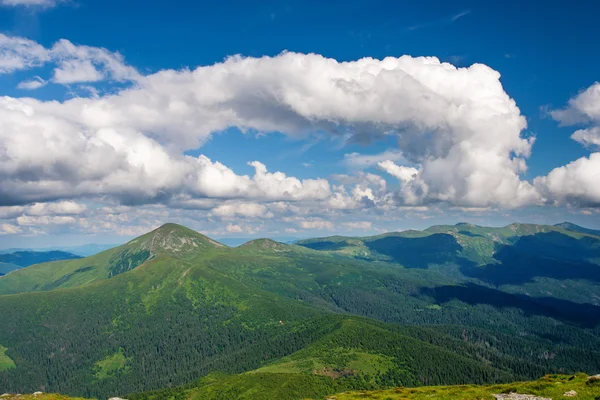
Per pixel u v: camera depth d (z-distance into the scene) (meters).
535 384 83.06
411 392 104.88
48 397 127.88
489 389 90.44
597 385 75.56
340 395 109.88
